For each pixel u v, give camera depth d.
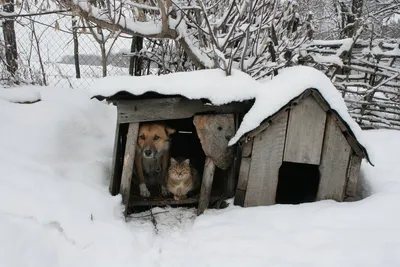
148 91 2.99
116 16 3.79
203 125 3.19
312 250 2.34
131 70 5.89
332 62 5.66
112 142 4.18
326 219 2.71
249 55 4.40
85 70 6.41
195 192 3.94
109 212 2.97
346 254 2.26
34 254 2.30
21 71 5.82
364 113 6.19
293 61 4.63
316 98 3.03
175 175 3.62
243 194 3.22
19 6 4.32
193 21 3.70
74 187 3.02
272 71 4.19
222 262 2.31
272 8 4.51
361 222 2.64
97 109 4.69
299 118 3.09
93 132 4.14
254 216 2.89
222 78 3.15
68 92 4.94
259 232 2.63
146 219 3.30
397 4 9.68
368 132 5.29
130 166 3.24
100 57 6.54
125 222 3.09
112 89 3.01
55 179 3.02
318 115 3.10
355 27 7.21
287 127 3.11
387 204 2.84
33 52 6.91
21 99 4.14
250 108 3.25
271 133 3.11
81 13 3.57
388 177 3.61
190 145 4.90
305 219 2.75
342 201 3.24
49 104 4.04
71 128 3.89
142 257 2.54
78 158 3.68
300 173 4.12
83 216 2.70
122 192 3.25
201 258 2.42
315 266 2.20
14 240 2.31
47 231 2.50
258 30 4.00
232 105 3.21
